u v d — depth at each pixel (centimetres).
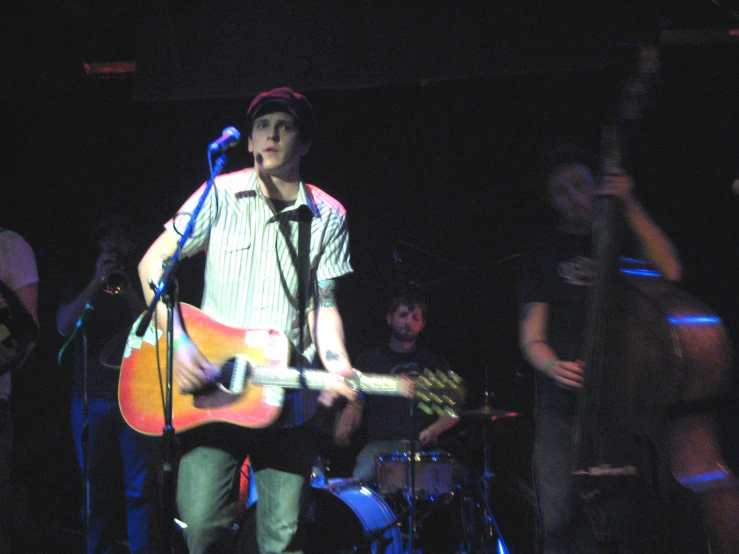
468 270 985
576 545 478
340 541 754
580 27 767
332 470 1018
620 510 404
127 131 1035
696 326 408
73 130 1024
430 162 1050
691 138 932
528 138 1015
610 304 422
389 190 1064
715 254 922
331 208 527
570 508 449
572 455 426
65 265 1031
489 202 1044
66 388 1025
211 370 489
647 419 407
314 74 819
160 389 506
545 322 517
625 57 749
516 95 1007
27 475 1012
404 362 961
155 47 843
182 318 508
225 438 493
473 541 880
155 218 1042
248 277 507
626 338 416
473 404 979
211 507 481
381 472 853
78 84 997
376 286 1078
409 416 931
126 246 833
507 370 1030
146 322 485
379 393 517
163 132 1038
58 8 923
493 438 986
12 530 877
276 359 495
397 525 802
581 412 420
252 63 827
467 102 1023
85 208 1038
